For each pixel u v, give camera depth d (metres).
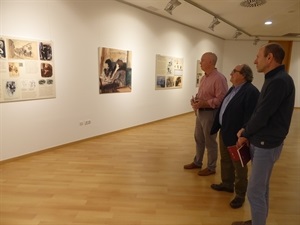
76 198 2.48
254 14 5.89
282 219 2.21
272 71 1.67
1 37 3.24
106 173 3.12
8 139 3.45
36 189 2.66
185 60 7.27
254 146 1.76
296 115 8.60
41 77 3.75
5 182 2.82
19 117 3.55
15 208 2.28
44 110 3.86
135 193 2.61
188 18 6.27
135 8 5.25
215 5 5.18
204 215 2.24
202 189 2.74
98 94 4.73
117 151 4.00
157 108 6.44
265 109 1.62
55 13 3.83
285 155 4.04
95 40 4.52
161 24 6.08
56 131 4.08
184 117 7.29
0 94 3.30
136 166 3.37
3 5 3.23
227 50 9.88
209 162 3.11
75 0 4.10
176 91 7.12
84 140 4.56
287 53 10.02
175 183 2.88
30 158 3.62
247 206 2.40
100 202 2.41
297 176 3.18
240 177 2.34
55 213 2.21
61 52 4.00
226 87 2.88
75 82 4.29
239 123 2.32
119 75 5.12
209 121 2.95
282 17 6.19
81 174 3.07
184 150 4.12
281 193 2.71
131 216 2.19
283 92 1.59
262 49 1.70
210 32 8.22
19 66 3.46
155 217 2.19
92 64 4.54
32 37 3.58
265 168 1.71
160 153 3.94
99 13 4.52
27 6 3.48
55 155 3.77
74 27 4.14
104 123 4.95
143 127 5.85
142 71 5.72
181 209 2.33
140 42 5.52
